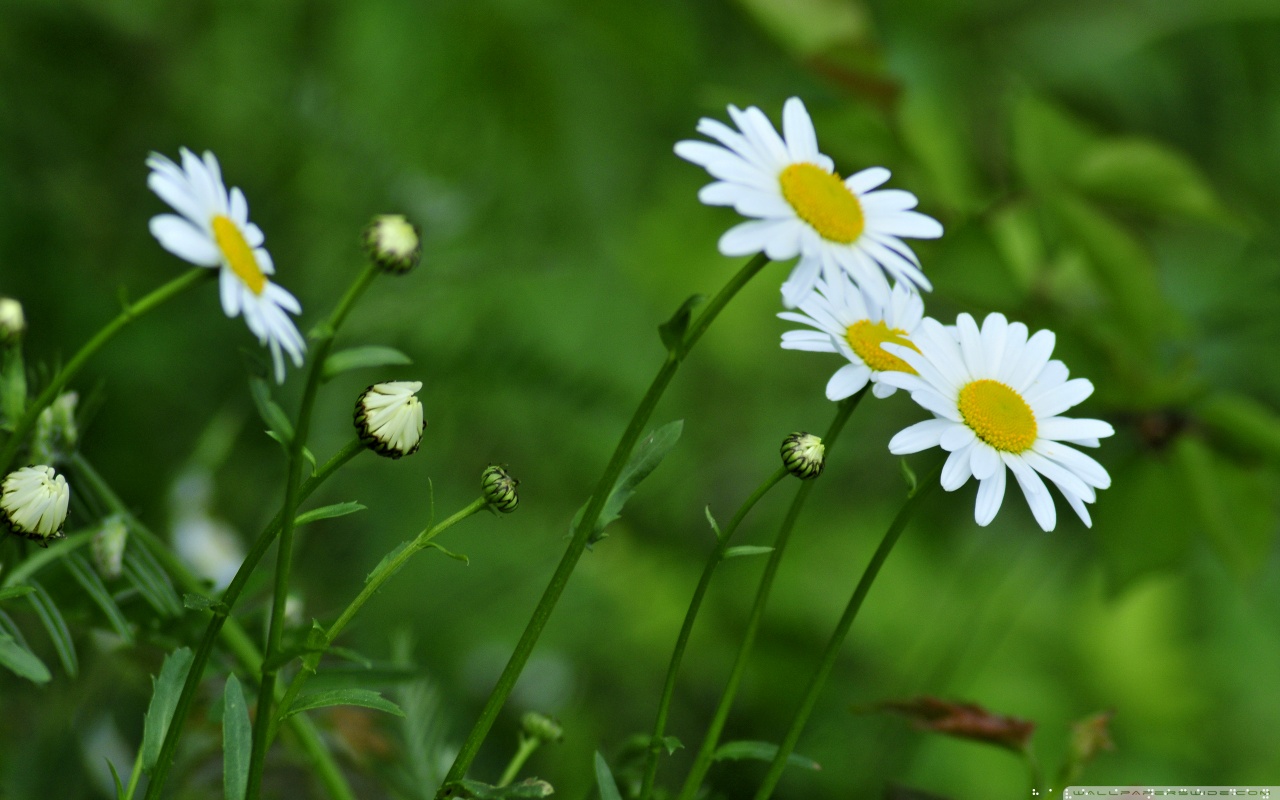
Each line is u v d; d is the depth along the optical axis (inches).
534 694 60.2
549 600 37.8
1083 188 52.3
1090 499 38.4
